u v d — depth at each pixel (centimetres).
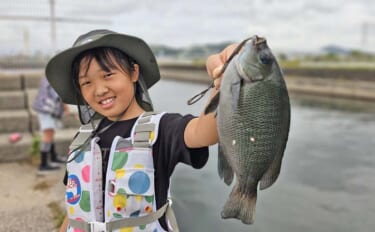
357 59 3556
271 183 126
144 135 157
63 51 162
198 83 3322
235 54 126
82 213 160
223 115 122
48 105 516
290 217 539
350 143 1045
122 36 158
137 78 172
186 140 148
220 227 488
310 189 659
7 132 634
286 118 121
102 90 159
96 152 162
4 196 429
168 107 1492
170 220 164
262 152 121
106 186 156
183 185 631
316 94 2488
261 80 117
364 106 1964
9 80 768
